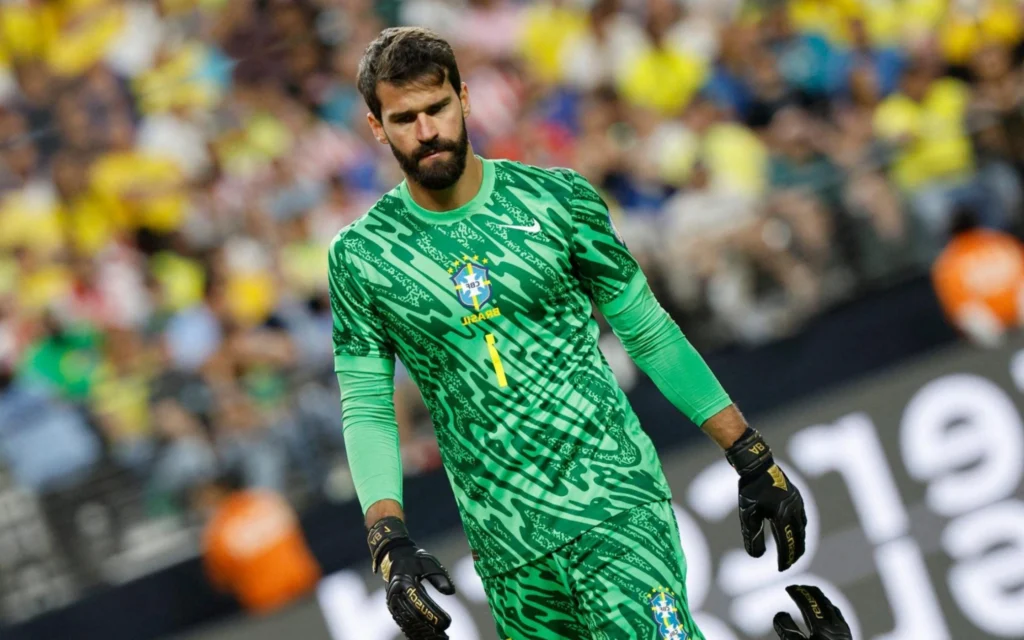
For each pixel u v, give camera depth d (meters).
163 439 24.41
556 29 30.55
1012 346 23.84
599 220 10.02
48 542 24.12
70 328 26.28
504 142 29.34
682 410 10.57
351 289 10.05
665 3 30.70
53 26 29.34
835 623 10.39
